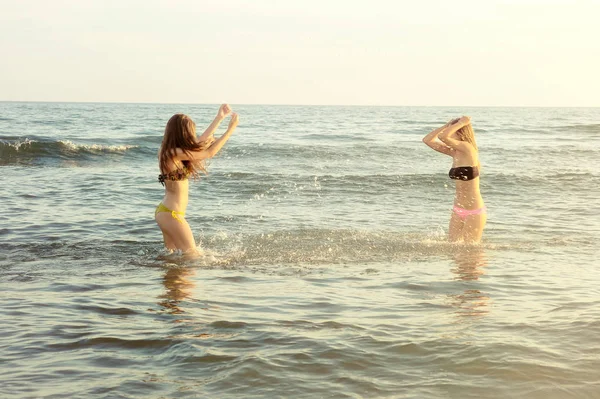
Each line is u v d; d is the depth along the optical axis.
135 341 4.54
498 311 5.32
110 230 9.38
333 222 10.39
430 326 4.88
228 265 7.29
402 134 36.50
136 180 15.41
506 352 4.23
